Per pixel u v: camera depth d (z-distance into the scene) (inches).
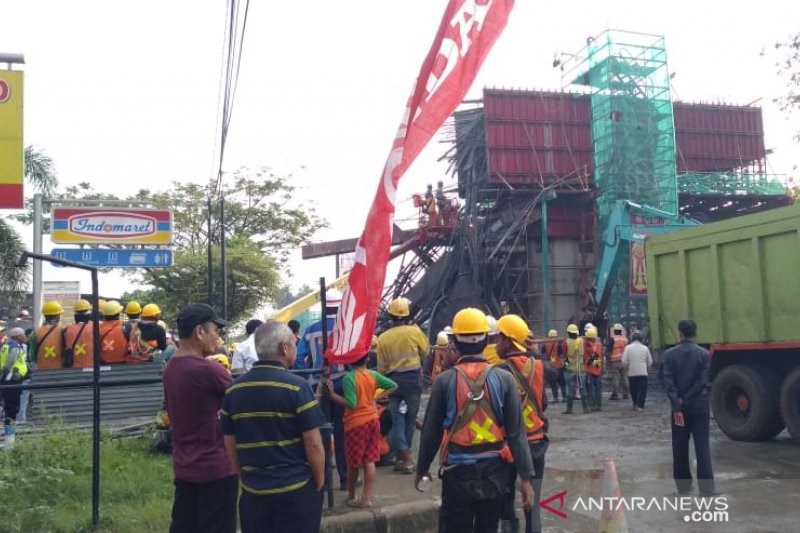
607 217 1196.5
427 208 1195.3
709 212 1406.3
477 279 1150.3
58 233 655.8
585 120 1278.3
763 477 318.3
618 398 701.3
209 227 803.4
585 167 1223.5
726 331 434.0
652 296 498.0
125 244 669.9
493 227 1238.3
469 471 165.2
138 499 258.1
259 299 1146.0
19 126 535.8
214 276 1090.1
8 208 530.3
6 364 405.4
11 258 913.5
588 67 1279.5
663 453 386.3
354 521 238.7
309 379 311.1
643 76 1241.4
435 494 279.7
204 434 174.4
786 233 393.7
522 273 1203.2
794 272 387.9
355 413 256.2
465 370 171.5
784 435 444.1
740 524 246.8
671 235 477.7
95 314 232.2
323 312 255.4
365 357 261.7
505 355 212.7
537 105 1259.2
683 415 290.2
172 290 1090.1
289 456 155.0
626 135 1207.6
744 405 419.8
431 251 1275.8
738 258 426.6
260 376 157.5
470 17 215.5
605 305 838.5
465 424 167.2
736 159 1406.3
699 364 289.7
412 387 327.0
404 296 1296.8
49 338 404.2
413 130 213.2
